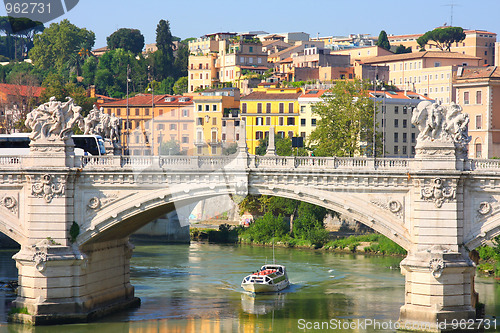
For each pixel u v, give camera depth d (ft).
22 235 270.67
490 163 252.62
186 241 538.47
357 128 529.45
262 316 288.71
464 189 251.80
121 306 300.61
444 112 252.21
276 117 625.82
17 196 270.87
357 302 315.99
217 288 353.51
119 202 266.98
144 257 456.45
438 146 248.52
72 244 269.44
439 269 245.86
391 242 474.90
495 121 540.52
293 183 257.96
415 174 248.52
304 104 619.26
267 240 529.04
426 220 249.75
